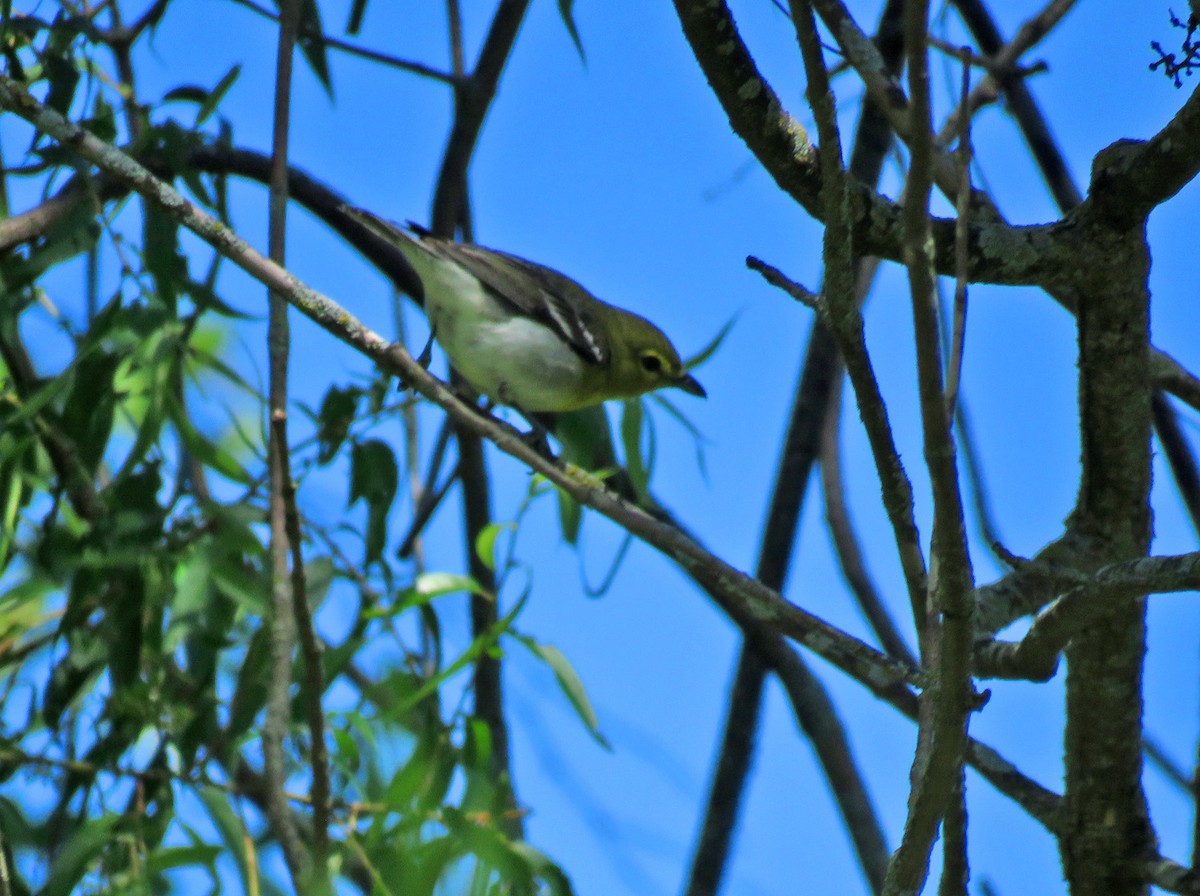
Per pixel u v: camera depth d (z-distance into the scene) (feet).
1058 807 26.81
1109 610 20.97
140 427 29.96
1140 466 25.86
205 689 29.48
